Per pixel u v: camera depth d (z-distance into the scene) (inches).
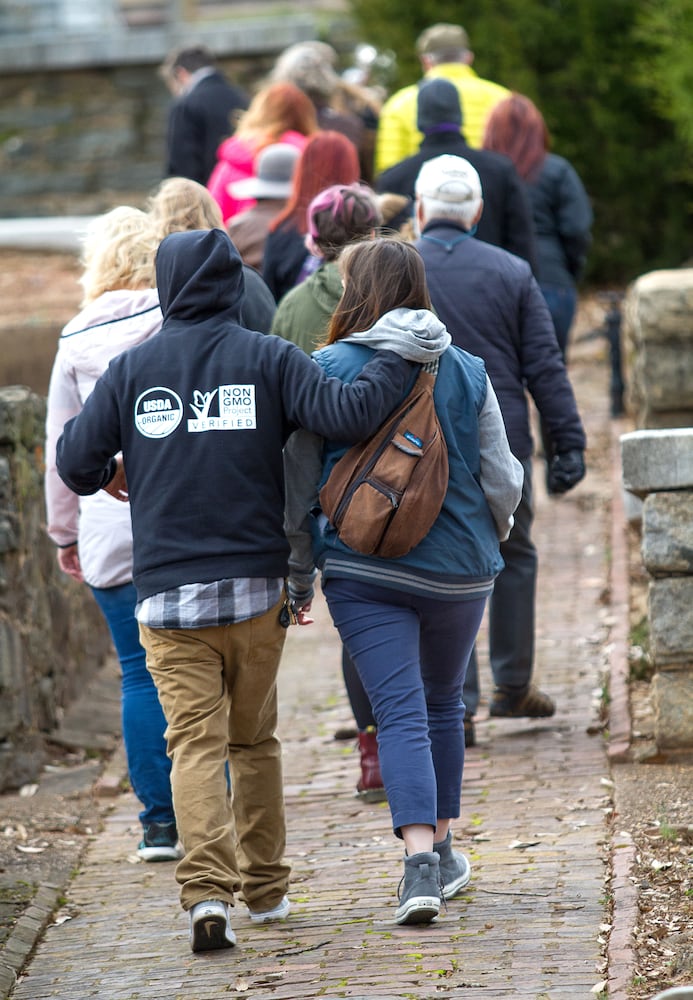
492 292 593.0
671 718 582.6
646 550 578.9
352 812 574.6
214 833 438.0
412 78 1499.8
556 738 631.8
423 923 452.4
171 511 438.3
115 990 431.2
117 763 671.1
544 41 1459.2
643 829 515.8
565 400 604.1
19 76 2058.3
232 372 440.8
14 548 644.7
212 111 1061.1
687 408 861.2
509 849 513.0
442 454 435.5
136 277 532.4
